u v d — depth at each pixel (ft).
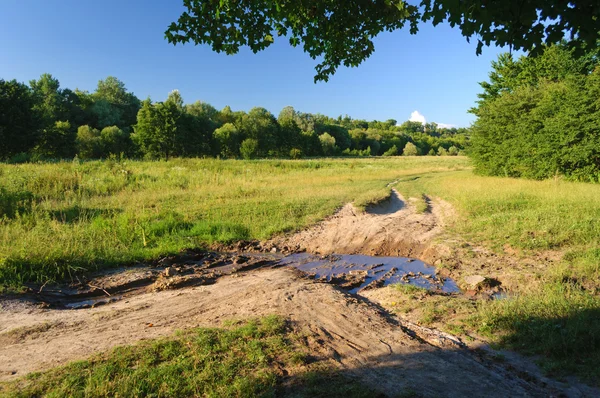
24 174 55.67
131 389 11.73
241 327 16.40
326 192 59.88
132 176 66.39
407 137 428.56
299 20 15.92
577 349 13.83
